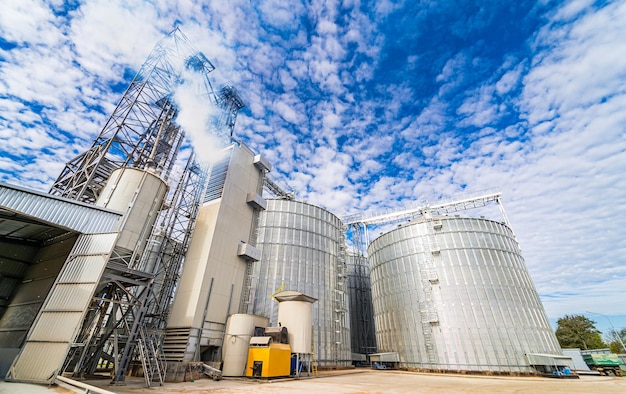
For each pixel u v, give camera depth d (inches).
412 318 1829.5
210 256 1087.6
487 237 1855.3
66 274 695.7
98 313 759.7
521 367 1454.2
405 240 2047.2
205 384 740.7
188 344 916.0
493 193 2162.9
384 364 1891.0
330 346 1619.1
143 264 1245.7
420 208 2364.7
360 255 2778.1
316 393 620.1
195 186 1440.7
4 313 829.2
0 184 633.0
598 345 2669.8
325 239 1934.1
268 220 1834.4
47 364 567.5
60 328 613.0
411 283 1909.4
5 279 865.5
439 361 1612.9
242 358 970.1
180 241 1336.1
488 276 1721.2
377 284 2198.6
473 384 965.2
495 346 1529.3
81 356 685.9
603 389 845.2
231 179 1304.1
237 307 1143.0
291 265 1705.2
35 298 784.3
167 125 1371.8
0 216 755.4
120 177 940.6
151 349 767.7
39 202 684.1
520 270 1782.7
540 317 1636.3
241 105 1731.1
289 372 962.7
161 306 1141.1
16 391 471.5
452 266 1800.0
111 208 873.5
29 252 928.9
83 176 1182.3
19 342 716.0
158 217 994.1
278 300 1176.8
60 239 863.7
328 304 1736.0
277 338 1019.9
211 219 1182.3
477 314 1630.2
